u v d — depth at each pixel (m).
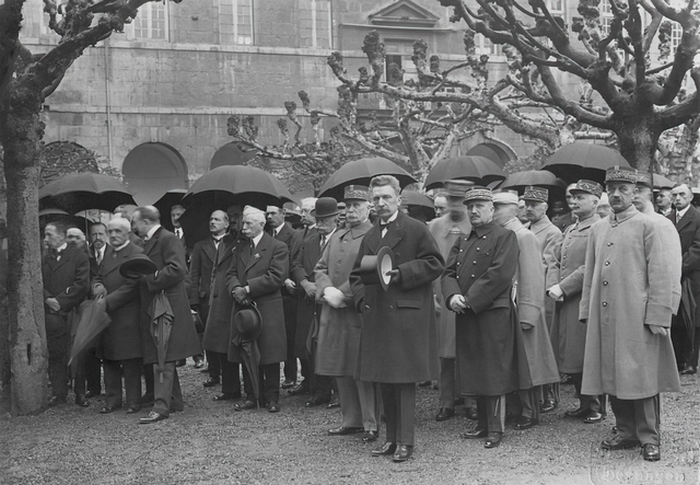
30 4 32.19
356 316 8.90
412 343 7.80
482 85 20.80
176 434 9.25
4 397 9.58
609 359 7.78
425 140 28.45
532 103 21.00
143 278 10.04
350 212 9.23
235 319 10.08
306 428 9.36
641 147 13.30
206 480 7.56
